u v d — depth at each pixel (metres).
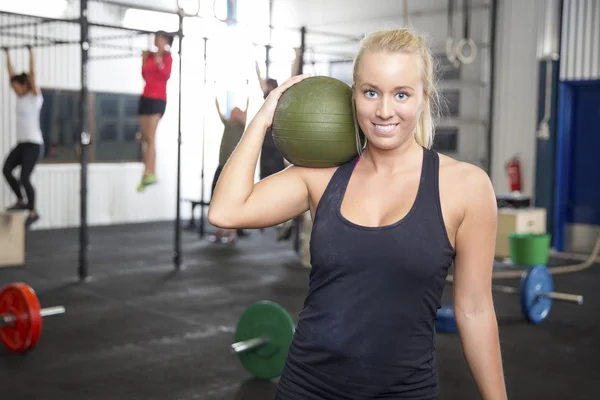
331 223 1.20
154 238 8.61
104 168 9.71
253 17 9.80
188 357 3.80
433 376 1.22
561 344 4.18
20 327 3.73
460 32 8.40
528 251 6.11
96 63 9.45
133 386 3.32
